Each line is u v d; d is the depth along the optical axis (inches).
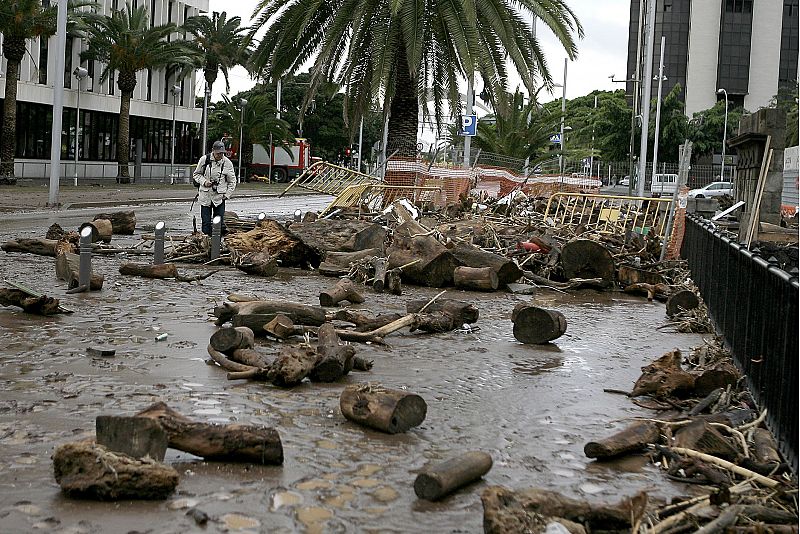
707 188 2279.8
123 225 795.4
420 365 327.0
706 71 4557.1
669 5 4653.1
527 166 1627.7
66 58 2369.6
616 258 682.2
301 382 287.1
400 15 992.9
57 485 184.4
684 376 293.3
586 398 290.2
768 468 216.7
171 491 181.8
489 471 208.4
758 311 289.3
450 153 1536.7
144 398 255.1
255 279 561.3
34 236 764.0
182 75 2610.7
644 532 170.2
